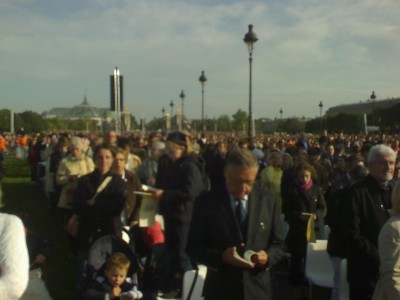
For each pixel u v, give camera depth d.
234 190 3.60
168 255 6.63
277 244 3.72
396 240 3.54
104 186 5.96
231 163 3.58
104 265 5.37
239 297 3.57
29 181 22.67
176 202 6.47
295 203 7.36
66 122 139.38
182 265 6.54
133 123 84.00
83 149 9.78
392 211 3.75
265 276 3.67
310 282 6.49
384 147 4.62
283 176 9.38
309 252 6.50
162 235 6.77
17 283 2.68
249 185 3.58
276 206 3.81
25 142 41.34
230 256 3.45
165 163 7.98
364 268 4.48
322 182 10.84
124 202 6.07
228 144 16.80
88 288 5.26
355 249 4.44
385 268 3.57
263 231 3.66
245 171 3.53
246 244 3.60
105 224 5.95
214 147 14.98
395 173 6.26
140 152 11.62
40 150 21.72
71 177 9.41
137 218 6.50
